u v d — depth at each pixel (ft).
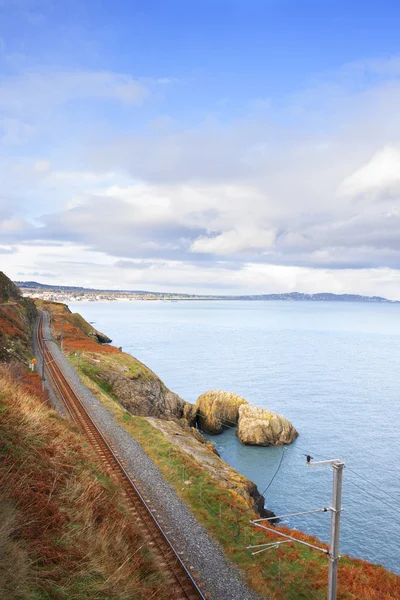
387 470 156.66
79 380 167.02
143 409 184.75
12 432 58.75
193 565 57.98
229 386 291.38
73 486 56.24
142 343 511.81
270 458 171.22
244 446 185.98
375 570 64.39
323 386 293.43
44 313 453.17
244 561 61.67
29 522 40.91
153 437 113.80
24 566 34.35
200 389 282.97
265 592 55.31
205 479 89.20
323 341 565.94
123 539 54.29
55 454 62.23
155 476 88.07
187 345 499.92
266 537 69.67
